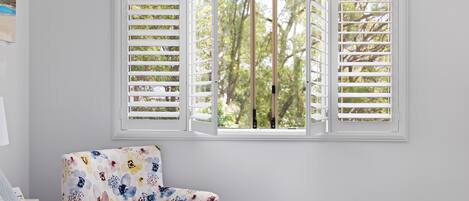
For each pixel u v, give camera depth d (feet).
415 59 11.16
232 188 11.38
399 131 11.18
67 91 11.37
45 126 11.37
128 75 11.39
